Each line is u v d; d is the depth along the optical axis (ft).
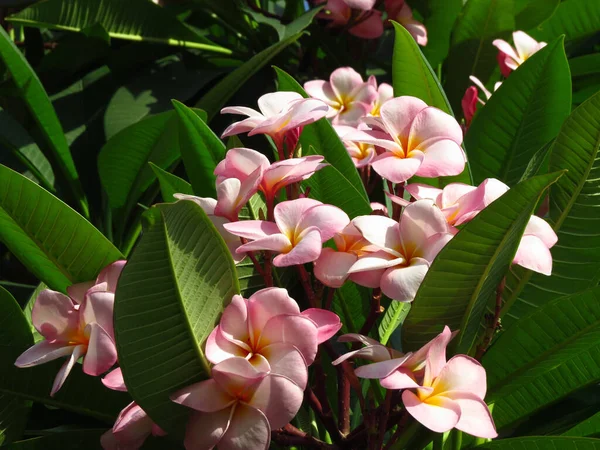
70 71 5.29
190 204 2.39
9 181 2.88
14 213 2.95
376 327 3.43
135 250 2.37
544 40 5.50
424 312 2.67
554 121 3.70
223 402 2.46
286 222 2.64
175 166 4.67
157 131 4.35
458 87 5.18
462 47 5.13
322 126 3.37
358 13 5.08
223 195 2.66
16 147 4.70
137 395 2.50
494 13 4.96
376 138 2.87
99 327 2.56
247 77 4.42
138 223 4.72
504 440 2.87
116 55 5.29
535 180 2.41
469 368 2.54
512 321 3.21
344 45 5.37
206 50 5.46
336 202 3.20
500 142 3.75
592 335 2.90
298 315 2.51
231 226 2.60
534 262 2.69
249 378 2.43
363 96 4.20
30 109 4.55
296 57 5.68
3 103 5.33
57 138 4.66
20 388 3.09
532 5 5.16
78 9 5.13
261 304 2.53
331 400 3.36
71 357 2.59
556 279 3.17
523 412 3.19
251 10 5.27
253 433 2.41
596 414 3.10
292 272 3.19
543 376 3.13
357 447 2.86
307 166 2.74
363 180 3.64
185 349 2.49
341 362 2.70
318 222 2.62
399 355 2.56
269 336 2.51
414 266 2.59
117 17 5.19
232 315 2.52
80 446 3.04
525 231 2.79
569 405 3.56
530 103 3.71
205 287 2.52
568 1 5.28
